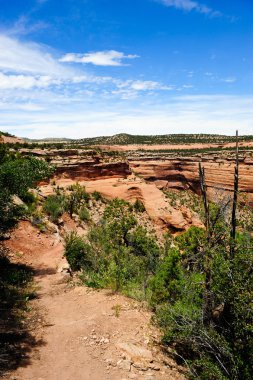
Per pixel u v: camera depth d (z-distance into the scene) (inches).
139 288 539.5
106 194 2854.3
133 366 320.8
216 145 7170.3
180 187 4889.3
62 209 1380.4
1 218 538.9
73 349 343.6
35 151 3046.3
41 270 661.9
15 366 301.1
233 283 358.3
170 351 369.4
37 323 405.7
